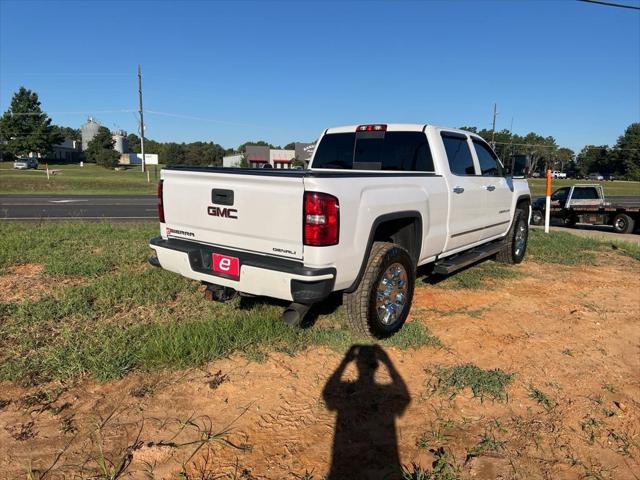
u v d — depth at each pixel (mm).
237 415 3150
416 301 5621
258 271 3684
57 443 2812
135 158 109938
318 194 3506
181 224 4414
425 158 5379
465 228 5809
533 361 4168
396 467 2742
